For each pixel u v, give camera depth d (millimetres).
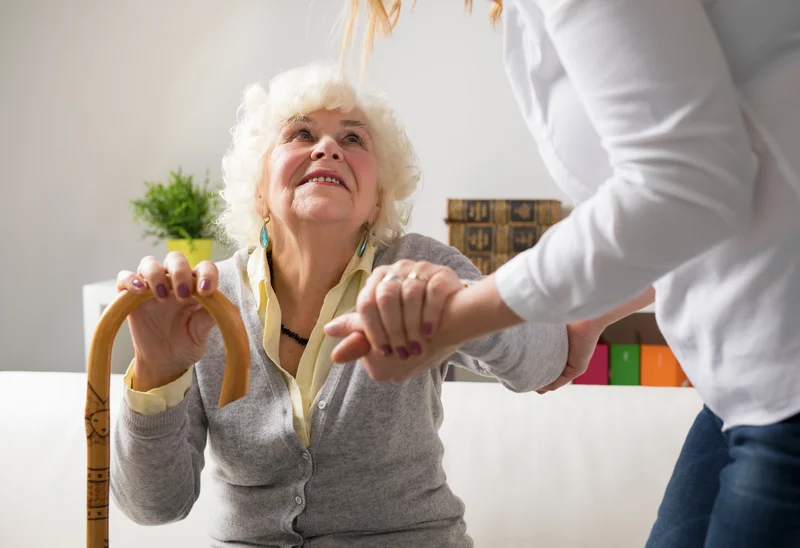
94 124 3361
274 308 1206
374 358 720
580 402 1611
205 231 3055
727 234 609
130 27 3320
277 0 3268
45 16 3340
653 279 626
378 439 1149
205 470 1475
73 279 3428
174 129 3338
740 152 596
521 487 1445
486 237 3004
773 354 672
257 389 1177
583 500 1422
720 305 698
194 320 979
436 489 1211
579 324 1109
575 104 785
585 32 610
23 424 1566
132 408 1041
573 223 629
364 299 689
